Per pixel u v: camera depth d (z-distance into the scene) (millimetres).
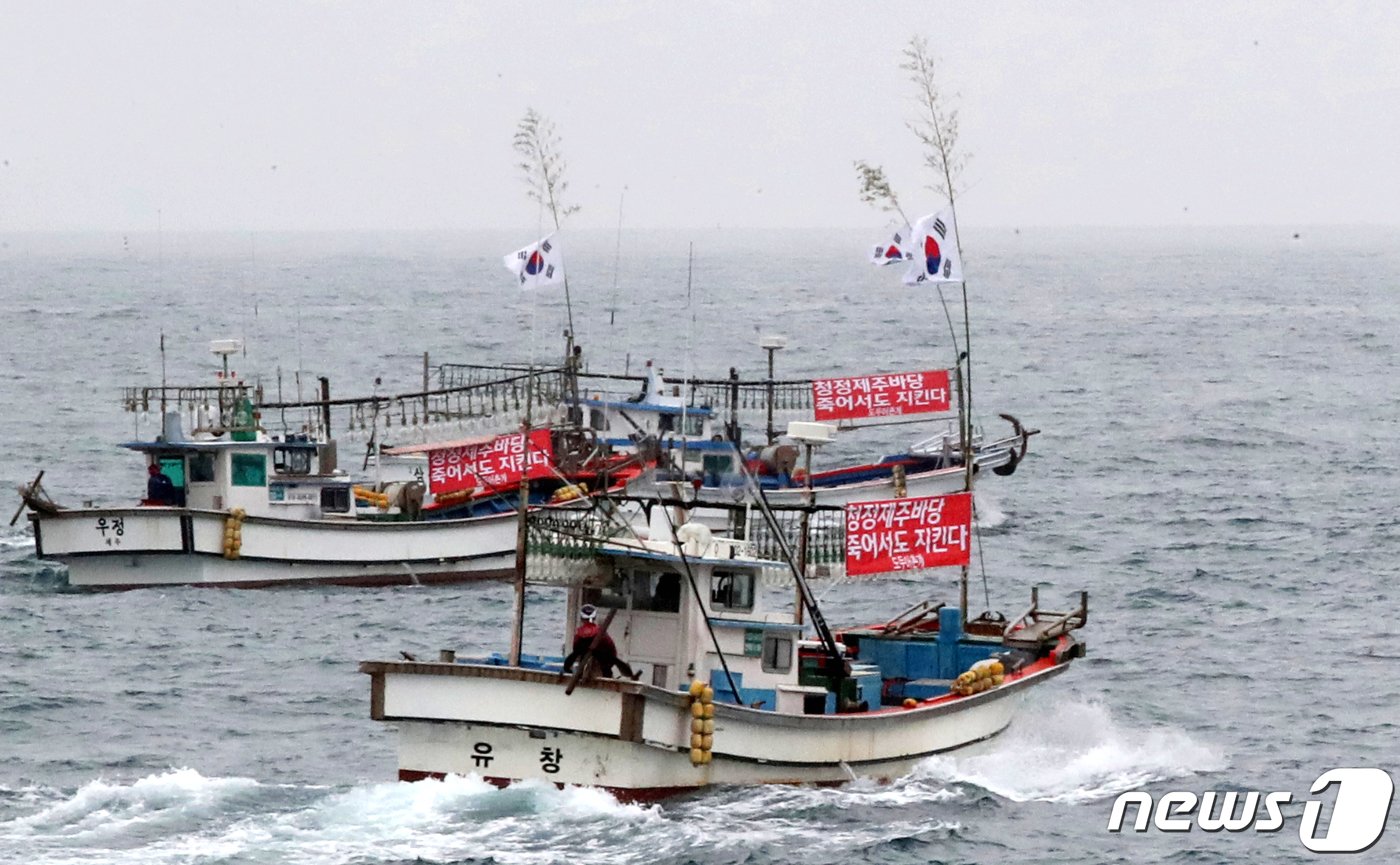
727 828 108562
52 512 185750
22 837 106562
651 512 120500
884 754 119188
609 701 107250
